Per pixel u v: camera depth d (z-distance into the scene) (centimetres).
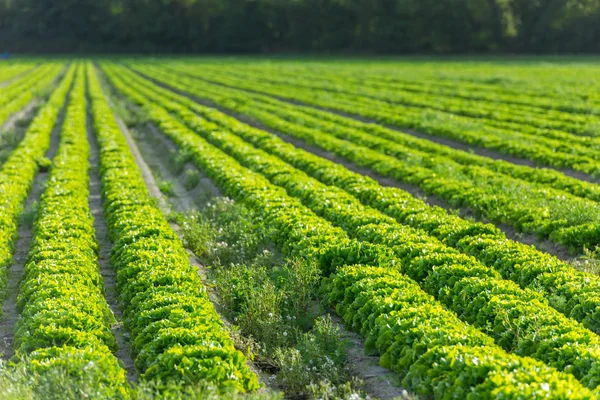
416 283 1307
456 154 2719
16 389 883
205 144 3030
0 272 1447
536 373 895
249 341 1194
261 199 1967
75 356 974
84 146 3070
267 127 3791
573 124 3341
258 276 1434
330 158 2927
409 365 1027
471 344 1016
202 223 1823
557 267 1359
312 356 1108
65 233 1617
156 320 1155
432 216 1747
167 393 890
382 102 4597
